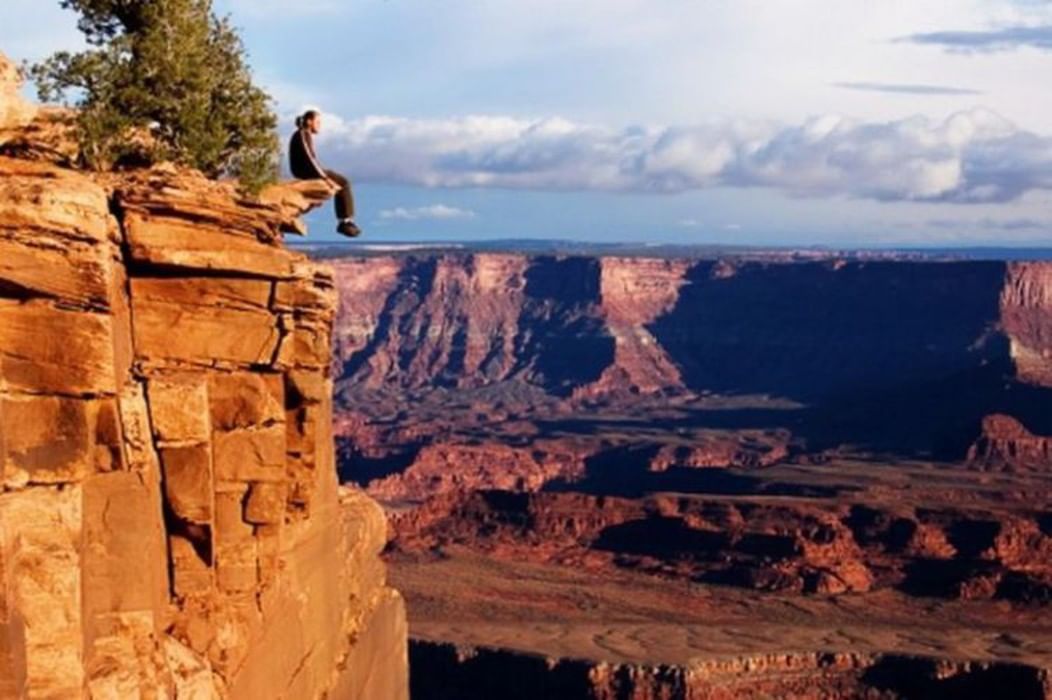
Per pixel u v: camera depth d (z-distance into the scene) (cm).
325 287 2567
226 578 2312
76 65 2466
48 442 1956
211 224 2270
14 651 1778
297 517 2480
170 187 2250
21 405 1952
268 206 2330
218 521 2320
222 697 2202
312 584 2656
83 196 1970
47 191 1952
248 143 2584
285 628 2473
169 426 2217
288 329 2353
